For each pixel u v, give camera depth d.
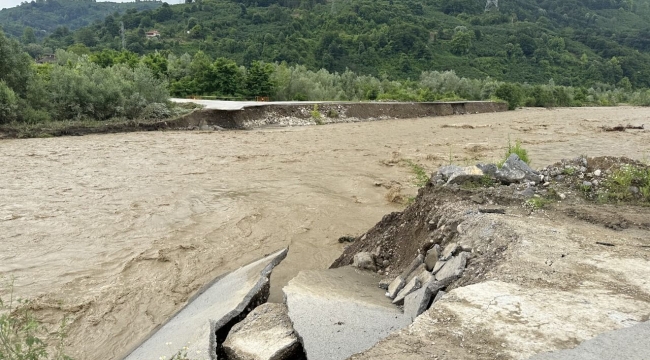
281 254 7.46
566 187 7.70
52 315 6.91
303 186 14.64
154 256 9.15
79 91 25.31
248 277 6.81
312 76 55.00
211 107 29.45
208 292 7.30
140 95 27.59
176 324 6.28
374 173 16.62
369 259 6.97
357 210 12.33
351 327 4.61
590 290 4.39
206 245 9.79
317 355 4.20
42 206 11.98
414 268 5.93
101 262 8.84
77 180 14.65
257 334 4.82
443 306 4.20
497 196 7.12
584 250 5.28
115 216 11.42
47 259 8.90
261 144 22.41
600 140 25.22
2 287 7.67
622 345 3.57
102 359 6.02
